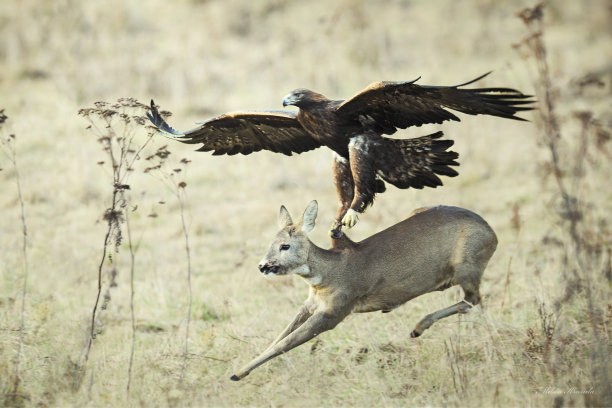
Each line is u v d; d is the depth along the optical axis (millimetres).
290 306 25750
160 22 66500
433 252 21516
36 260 28922
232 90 53875
